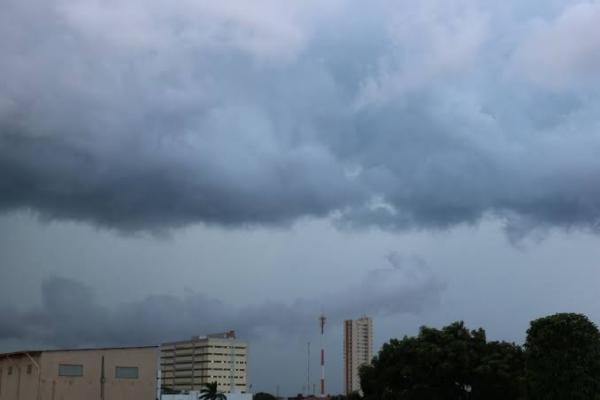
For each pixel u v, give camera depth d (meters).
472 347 91.00
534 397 75.94
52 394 81.00
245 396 187.12
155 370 86.56
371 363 101.75
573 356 73.81
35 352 82.31
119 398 84.12
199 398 171.62
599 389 72.94
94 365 83.81
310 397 172.75
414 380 92.19
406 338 96.38
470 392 92.62
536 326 77.38
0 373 88.81
